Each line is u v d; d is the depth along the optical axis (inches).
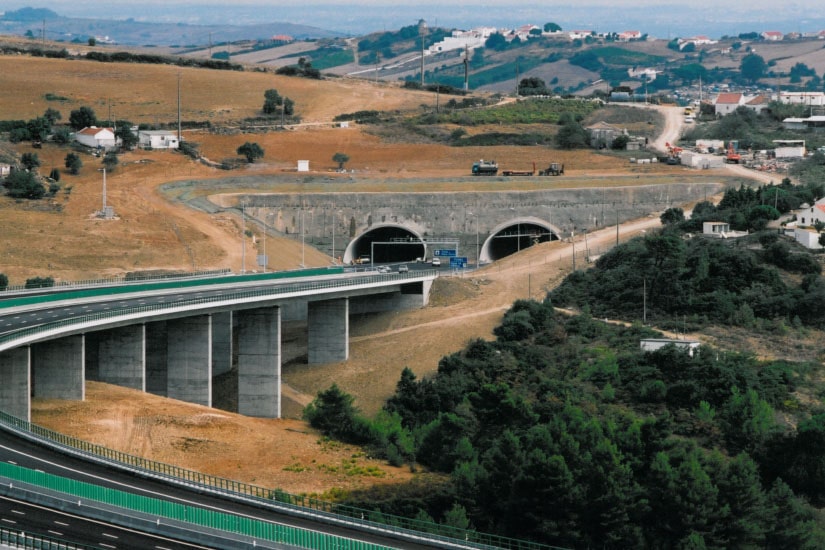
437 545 6835.6
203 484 7440.9
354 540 6461.6
